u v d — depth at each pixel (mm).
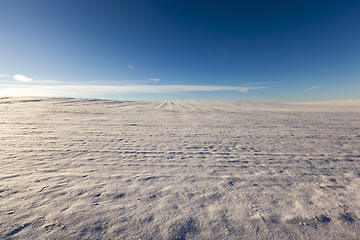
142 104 33156
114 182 3406
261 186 3418
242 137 7645
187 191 3168
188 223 2314
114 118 12094
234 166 4453
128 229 2170
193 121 12078
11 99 26344
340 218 2459
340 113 18688
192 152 5512
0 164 3975
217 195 3051
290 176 3893
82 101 30719
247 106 32000
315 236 2139
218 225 2295
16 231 2039
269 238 2098
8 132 6992
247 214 2527
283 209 2658
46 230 2086
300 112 20109
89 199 2773
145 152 5355
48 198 2740
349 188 3365
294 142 6883
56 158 4508
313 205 2775
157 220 2355
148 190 3156
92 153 5023
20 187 3031
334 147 6230
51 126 8469
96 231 2115
